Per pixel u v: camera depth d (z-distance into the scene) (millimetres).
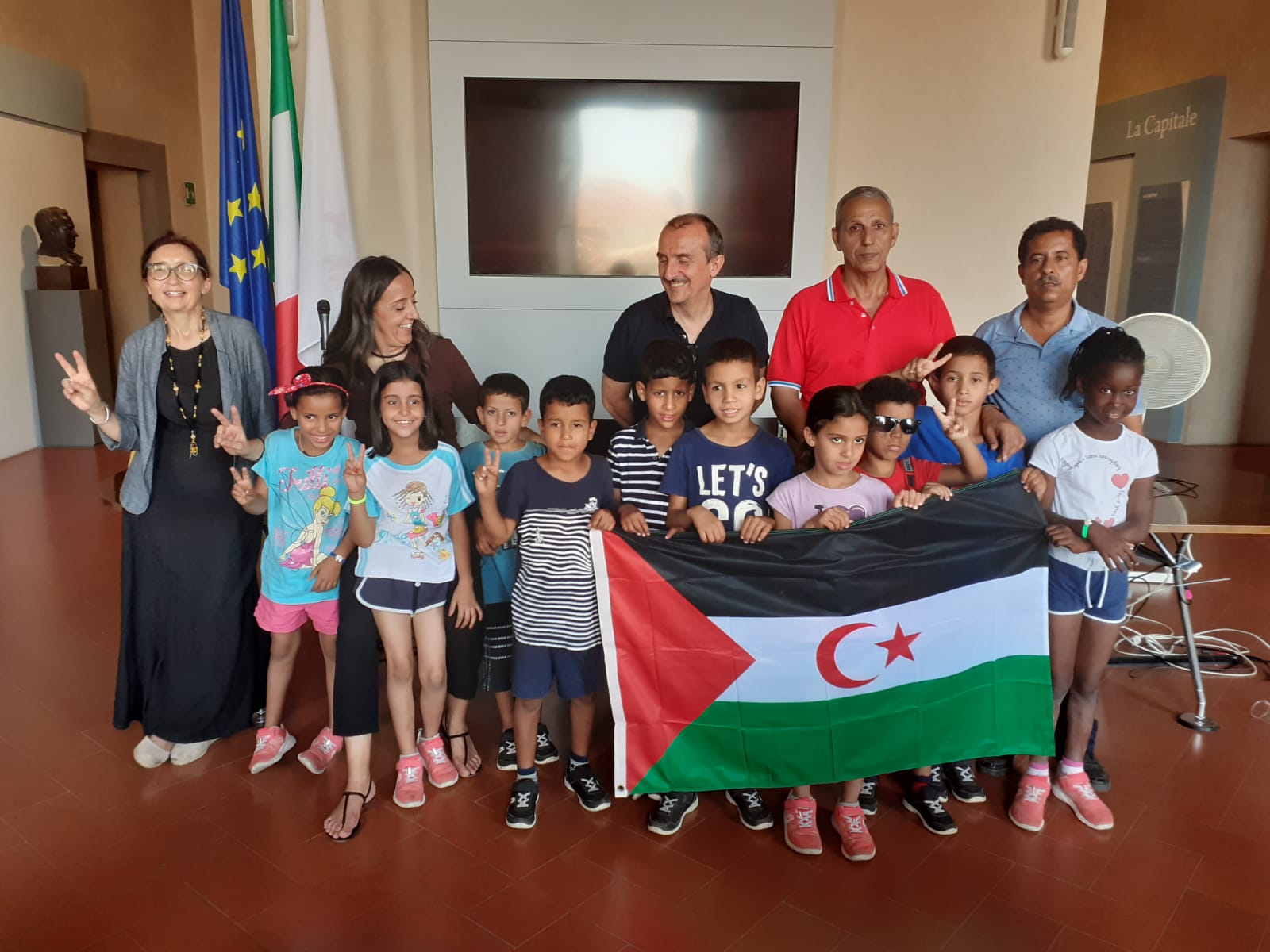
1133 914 2439
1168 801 2979
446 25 4090
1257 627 4410
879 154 4465
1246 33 7527
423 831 2787
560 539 2721
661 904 2469
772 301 4367
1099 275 9031
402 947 2299
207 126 10242
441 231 4266
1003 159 4516
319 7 3688
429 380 3094
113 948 2285
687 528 2746
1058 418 2928
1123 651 4129
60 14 8203
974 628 2787
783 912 2439
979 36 4387
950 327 3133
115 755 3191
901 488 2908
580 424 2674
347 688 2771
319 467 2873
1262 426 8398
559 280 4324
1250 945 2328
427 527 2785
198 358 2967
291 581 2936
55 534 5668
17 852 2654
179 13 9797
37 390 8148
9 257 7750
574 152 4223
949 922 2404
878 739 2752
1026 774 2908
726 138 4234
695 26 4133
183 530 2980
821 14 4145
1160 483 3953
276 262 3828
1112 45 8852
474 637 2959
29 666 3867
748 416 2691
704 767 2758
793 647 2715
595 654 2834
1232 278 8094
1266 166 7867
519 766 2865
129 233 9508
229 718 3168
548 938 2336
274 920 2389
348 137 4195
